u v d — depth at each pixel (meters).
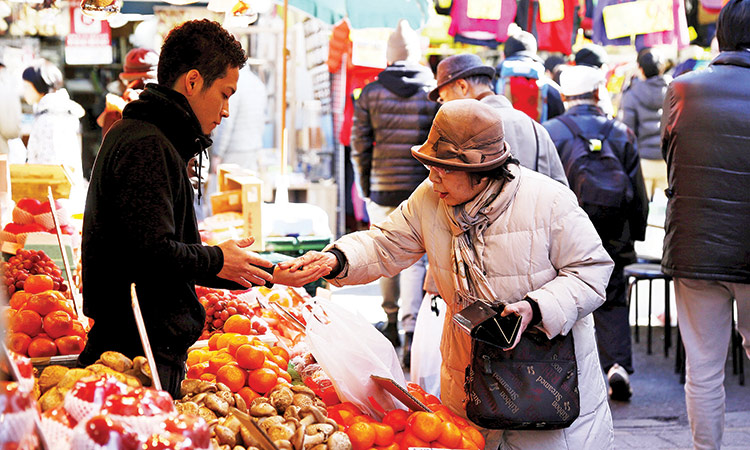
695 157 3.89
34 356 2.83
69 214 4.37
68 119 5.38
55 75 6.22
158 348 2.34
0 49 6.87
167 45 2.38
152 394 1.64
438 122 2.66
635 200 5.40
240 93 7.17
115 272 2.30
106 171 2.27
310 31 8.23
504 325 2.59
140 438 1.51
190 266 2.28
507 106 4.38
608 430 2.88
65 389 1.94
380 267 2.98
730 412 5.28
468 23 6.43
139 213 2.21
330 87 8.42
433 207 2.89
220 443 2.17
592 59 5.75
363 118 6.21
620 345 5.52
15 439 1.31
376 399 2.73
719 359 3.98
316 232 4.66
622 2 6.52
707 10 7.98
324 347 2.72
